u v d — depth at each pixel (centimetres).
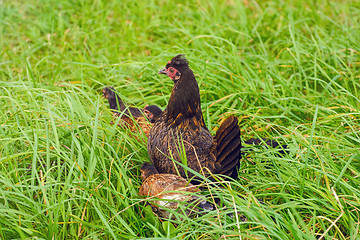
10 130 514
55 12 1111
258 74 764
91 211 441
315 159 516
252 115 600
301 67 724
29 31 1048
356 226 425
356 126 607
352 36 866
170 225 420
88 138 511
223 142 455
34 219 420
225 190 430
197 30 980
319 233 432
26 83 627
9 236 411
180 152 481
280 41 912
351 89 723
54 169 496
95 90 729
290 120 594
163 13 1087
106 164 493
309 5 1071
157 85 743
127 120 646
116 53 876
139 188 491
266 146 553
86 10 1099
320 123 587
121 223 424
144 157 555
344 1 1119
